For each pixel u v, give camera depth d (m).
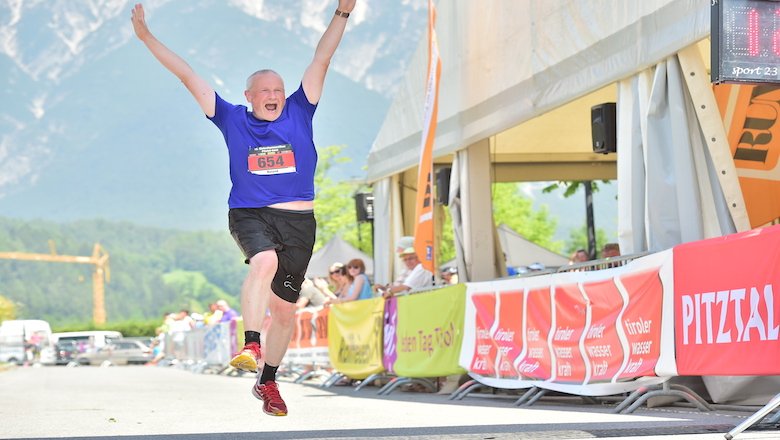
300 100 6.73
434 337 12.97
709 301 7.56
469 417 8.74
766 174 10.59
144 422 9.02
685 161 9.98
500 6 13.79
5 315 71.25
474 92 14.80
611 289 9.07
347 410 10.32
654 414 8.48
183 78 6.69
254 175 6.58
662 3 10.03
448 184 16.77
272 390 6.97
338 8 6.79
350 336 16.47
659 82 10.23
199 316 36.84
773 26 7.79
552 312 10.14
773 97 10.54
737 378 8.68
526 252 30.23
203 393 15.77
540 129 17.47
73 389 18.19
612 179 19.52
